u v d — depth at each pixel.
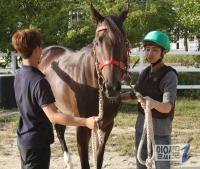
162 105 3.71
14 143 7.65
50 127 3.23
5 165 6.44
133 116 9.95
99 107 4.45
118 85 4.15
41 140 3.16
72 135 8.22
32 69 3.17
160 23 13.09
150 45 3.93
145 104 3.71
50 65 5.48
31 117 3.15
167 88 3.84
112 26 4.31
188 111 10.47
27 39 3.14
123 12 4.61
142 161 3.87
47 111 3.06
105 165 6.42
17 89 3.21
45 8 12.16
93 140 4.51
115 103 4.61
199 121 9.43
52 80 5.29
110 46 4.22
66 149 6.08
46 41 11.69
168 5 13.51
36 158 3.16
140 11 12.05
